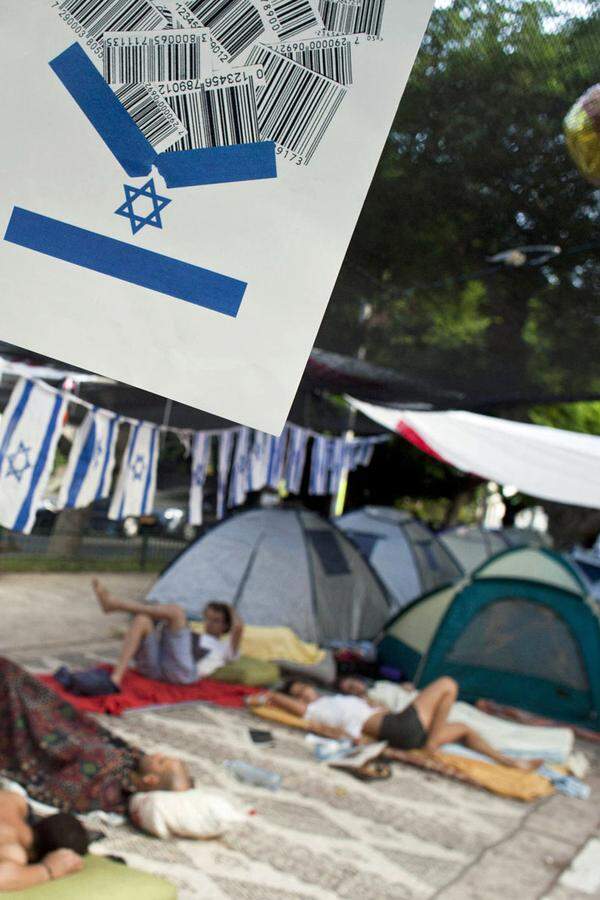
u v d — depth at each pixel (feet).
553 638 27.35
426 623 29.01
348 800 17.25
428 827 16.49
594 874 15.26
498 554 28.94
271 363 3.58
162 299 3.59
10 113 3.58
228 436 21.09
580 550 58.95
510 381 12.47
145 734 19.39
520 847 16.19
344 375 15.71
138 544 50.98
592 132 4.62
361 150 3.56
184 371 3.59
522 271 8.33
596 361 10.62
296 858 14.05
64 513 46.57
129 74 3.57
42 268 3.59
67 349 3.59
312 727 21.52
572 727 26.21
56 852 10.36
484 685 27.53
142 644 23.53
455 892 13.70
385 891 13.37
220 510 21.36
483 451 21.02
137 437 17.66
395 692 24.59
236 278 3.59
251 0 3.56
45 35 3.56
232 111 3.57
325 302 3.57
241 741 20.01
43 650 26.66
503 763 21.20
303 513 32.76
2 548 44.45
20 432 14.43
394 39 3.55
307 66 3.56
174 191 3.58
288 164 3.58
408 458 55.83
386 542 40.73
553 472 20.79
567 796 20.08
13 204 3.59
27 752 14.26
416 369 12.96
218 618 24.61
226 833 14.40
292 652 28.09
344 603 32.01
